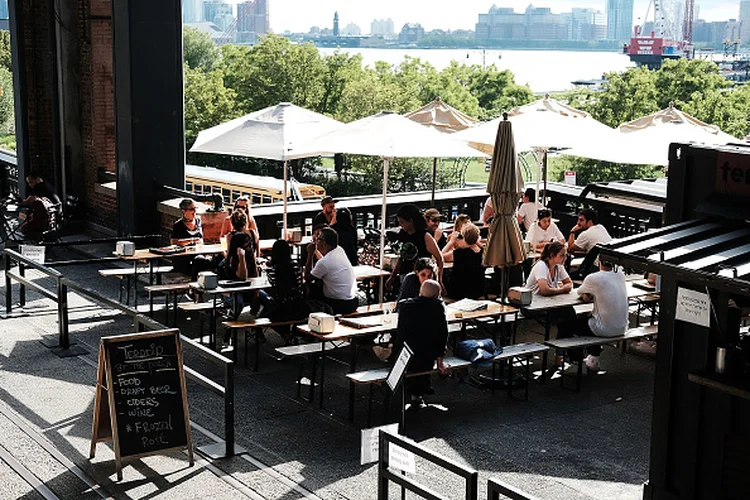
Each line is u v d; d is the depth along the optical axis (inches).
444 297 439.2
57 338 443.2
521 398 375.9
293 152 463.5
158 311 491.8
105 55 655.1
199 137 506.6
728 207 265.4
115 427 295.9
